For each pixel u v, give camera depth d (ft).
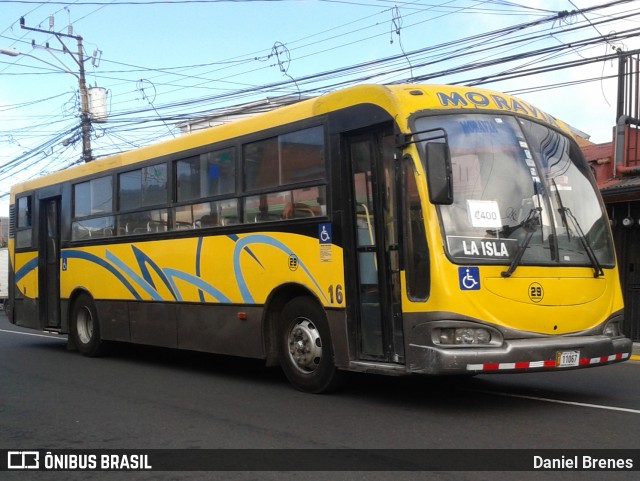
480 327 21.93
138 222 36.17
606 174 51.01
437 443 19.85
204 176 31.94
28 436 21.95
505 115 24.91
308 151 26.91
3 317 86.69
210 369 35.27
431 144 22.02
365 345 24.98
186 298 32.63
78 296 41.75
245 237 29.40
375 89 24.57
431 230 22.31
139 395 28.25
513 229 23.17
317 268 26.21
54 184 44.16
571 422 22.15
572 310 23.36
